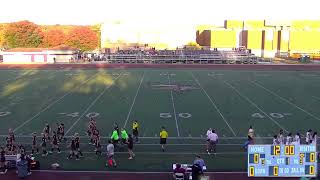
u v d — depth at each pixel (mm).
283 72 54938
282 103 33188
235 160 19406
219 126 25625
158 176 17453
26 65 64312
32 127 25453
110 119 27578
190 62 69312
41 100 34406
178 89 39938
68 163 19125
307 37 84812
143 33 87750
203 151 20781
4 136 23500
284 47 85188
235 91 38875
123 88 40656
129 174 17672
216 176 17312
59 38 94188
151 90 39438
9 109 30891
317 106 32031
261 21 90625
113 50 80875
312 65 63844
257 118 27859
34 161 18297
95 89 40125
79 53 78125
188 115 28766
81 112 29734
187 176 16547
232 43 87000
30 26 93750
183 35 88312
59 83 44125
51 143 21641
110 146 18594
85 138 23047
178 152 20641
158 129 24938
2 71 55719
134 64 65938
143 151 20797
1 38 93625
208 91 38906
